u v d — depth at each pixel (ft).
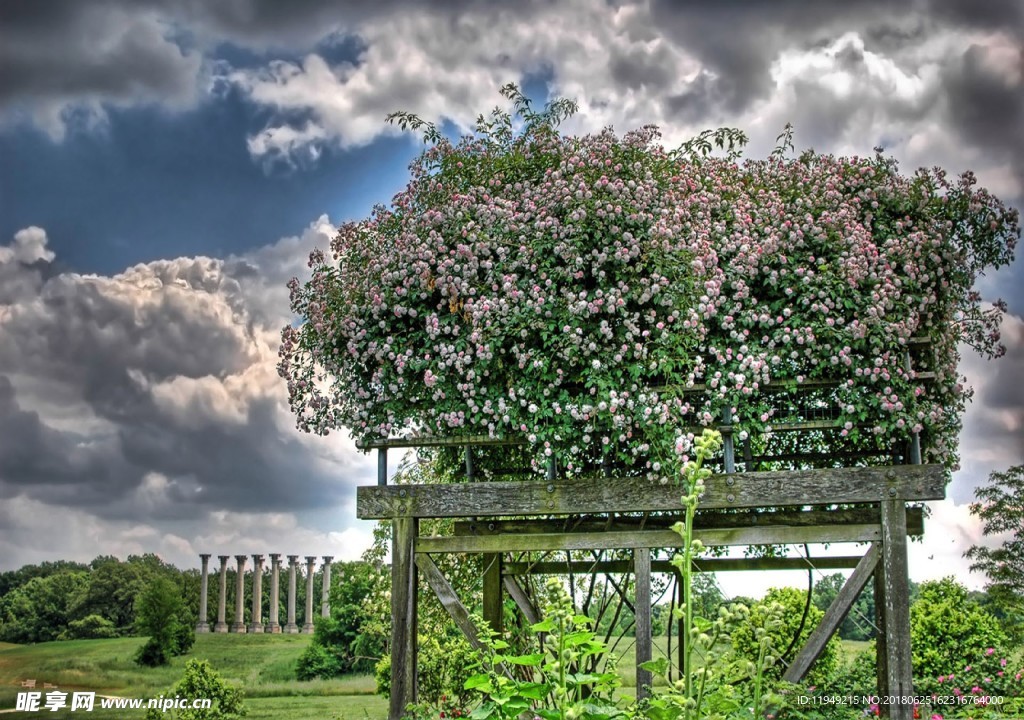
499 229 22.95
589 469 24.06
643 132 24.21
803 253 22.86
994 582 52.19
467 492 23.04
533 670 23.08
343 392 24.09
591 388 21.62
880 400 21.36
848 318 22.29
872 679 31.09
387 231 24.85
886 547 20.88
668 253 21.86
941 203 23.73
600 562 27.53
